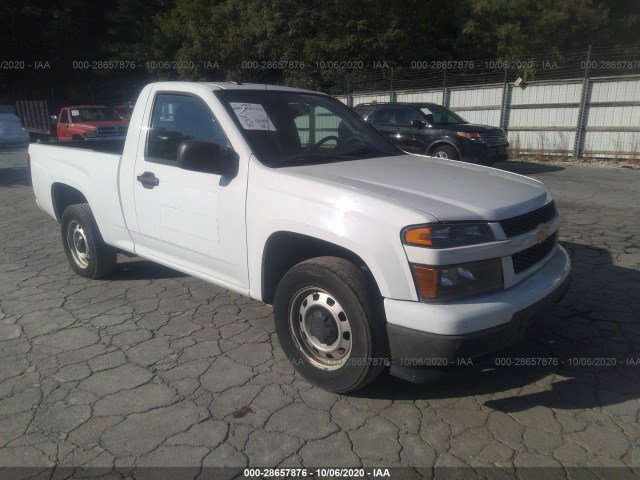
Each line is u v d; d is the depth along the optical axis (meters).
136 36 29.38
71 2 32.53
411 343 2.81
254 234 3.46
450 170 3.80
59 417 3.09
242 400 3.25
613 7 27.36
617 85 13.75
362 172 3.52
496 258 2.92
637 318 4.28
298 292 3.28
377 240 2.86
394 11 24.94
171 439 2.89
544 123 15.20
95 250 5.09
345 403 3.21
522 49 25.69
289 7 23.17
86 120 17.89
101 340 4.05
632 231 6.88
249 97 3.99
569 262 3.56
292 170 3.45
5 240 7.05
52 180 5.39
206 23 24.77
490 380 3.44
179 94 4.06
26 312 4.58
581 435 2.89
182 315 4.48
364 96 19.78
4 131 20.02
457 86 17.23
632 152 13.66
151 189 4.16
